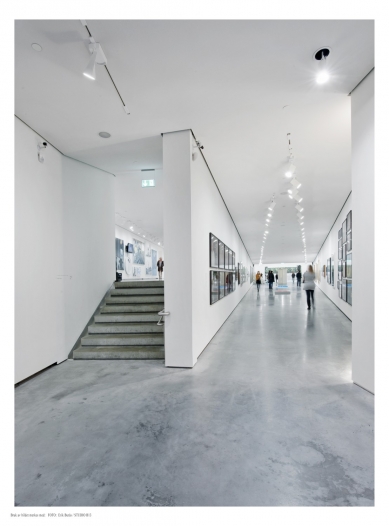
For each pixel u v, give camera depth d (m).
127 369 3.70
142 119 3.44
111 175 5.81
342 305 8.32
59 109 3.20
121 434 2.17
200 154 4.34
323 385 3.00
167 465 1.80
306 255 22.64
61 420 2.40
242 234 12.86
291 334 5.50
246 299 13.48
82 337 4.60
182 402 2.68
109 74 2.61
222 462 1.81
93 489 1.62
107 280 5.69
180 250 3.70
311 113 3.37
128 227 12.21
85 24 2.04
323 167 5.18
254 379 3.21
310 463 1.78
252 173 5.44
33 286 3.61
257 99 3.07
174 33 2.15
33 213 3.66
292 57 2.44
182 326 3.68
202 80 2.72
